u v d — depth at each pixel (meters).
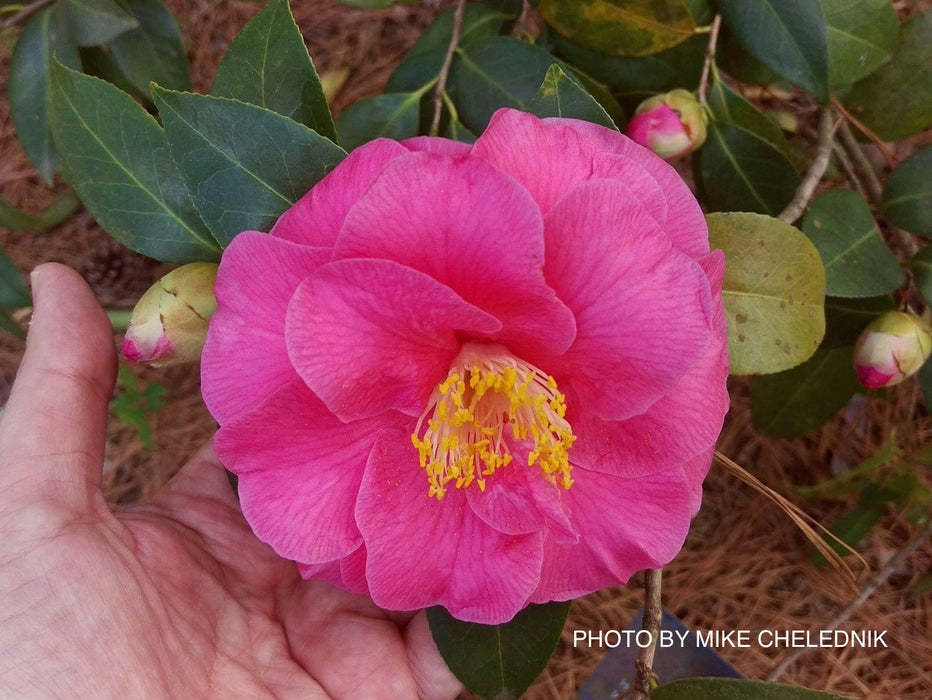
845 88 0.26
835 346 0.26
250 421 0.15
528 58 0.23
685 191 0.17
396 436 0.17
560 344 0.15
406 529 0.17
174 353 0.19
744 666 0.34
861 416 0.35
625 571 0.18
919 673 0.34
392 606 0.17
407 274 0.14
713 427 0.16
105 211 0.20
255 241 0.15
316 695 0.22
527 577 0.17
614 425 0.17
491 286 0.14
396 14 0.41
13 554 0.18
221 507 0.24
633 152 0.17
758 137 0.24
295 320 0.14
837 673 0.34
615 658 0.23
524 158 0.15
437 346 0.16
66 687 0.17
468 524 0.17
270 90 0.19
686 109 0.23
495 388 0.16
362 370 0.15
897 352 0.22
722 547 0.36
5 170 0.39
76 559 0.18
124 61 0.26
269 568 0.24
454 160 0.14
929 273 0.23
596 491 0.17
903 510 0.31
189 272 0.19
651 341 0.15
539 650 0.20
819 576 0.35
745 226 0.20
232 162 0.17
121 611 0.19
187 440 0.38
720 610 0.35
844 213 0.23
